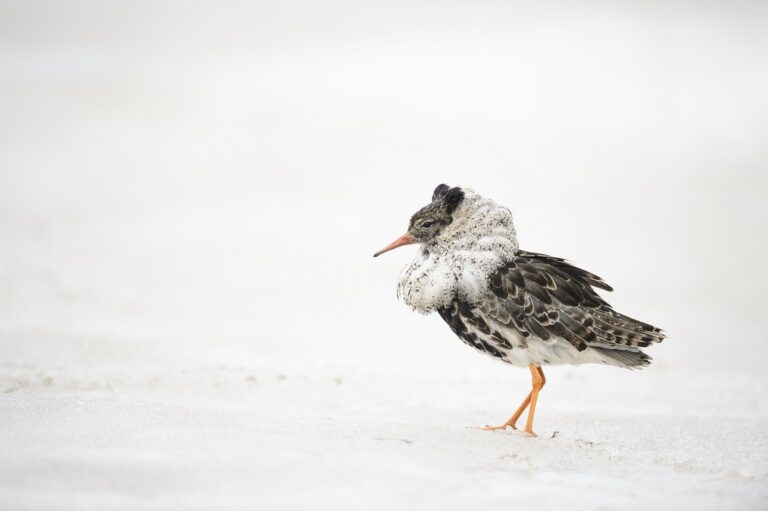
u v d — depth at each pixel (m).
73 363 12.35
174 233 21.08
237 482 6.79
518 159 26.27
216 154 26.78
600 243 21.25
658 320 16.86
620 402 11.86
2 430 7.75
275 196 23.89
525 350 9.44
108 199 23.44
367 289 18.45
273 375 12.01
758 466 8.41
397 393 11.72
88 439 7.52
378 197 23.81
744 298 18.19
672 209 23.33
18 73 33.78
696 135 27.91
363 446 7.88
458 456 7.95
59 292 16.77
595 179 25.08
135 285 17.62
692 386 12.77
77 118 29.66
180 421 8.23
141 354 13.12
